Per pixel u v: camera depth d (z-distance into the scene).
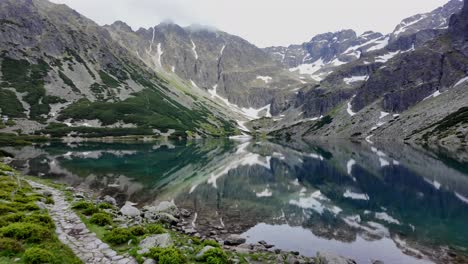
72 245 18.88
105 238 20.14
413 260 25.34
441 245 28.56
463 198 46.03
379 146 139.88
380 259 25.69
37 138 167.12
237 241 28.67
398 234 31.69
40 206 27.70
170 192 51.22
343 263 22.33
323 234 32.06
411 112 199.88
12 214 22.16
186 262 17.64
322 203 45.34
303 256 24.94
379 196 49.06
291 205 44.25
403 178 63.00
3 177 42.38
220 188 55.59
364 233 32.25
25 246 16.84
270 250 26.59
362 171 73.56
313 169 79.12
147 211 34.03
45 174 61.78
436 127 155.25
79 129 195.62
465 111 155.00
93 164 80.75
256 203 45.22
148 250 18.08
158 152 120.75
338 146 149.75
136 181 59.34
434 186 54.72
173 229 31.22
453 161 84.25
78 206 29.03
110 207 32.69
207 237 30.12
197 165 85.62
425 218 36.97
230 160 98.06
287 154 116.88
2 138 146.88
